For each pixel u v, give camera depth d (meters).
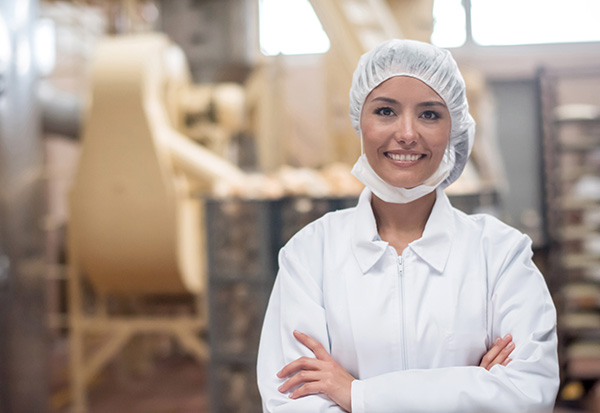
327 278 1.38
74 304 4.62
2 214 3.45
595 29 8.70
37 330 3.68
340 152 5.36
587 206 4.27
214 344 3.16
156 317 4.86
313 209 3.09
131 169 4.37
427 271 1.33
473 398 1.22
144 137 4.33
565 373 4.22
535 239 4.91
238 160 6.20
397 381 1.24
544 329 1.29
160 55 4.54
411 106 1.29
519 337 1.29
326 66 5.33
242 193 3.22
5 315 3.46
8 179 3.47
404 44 1.33
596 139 4.34
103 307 4.71
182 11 5.70
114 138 4.36
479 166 6.11
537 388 1.24
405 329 1.30
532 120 7.36
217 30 5.63
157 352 6.50
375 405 1.24
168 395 4.97
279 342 1.43
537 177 7.34
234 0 5.64
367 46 4.84
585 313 4.23
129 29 6.33
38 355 3.69
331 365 1.30
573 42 8.80
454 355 1.29
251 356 3.10
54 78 7.65
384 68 1.31
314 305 1.37
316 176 3.54
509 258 1.35
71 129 4.93
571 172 4.33
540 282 1.34
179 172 4.48
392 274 1.33
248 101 5.96
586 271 4.32
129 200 4.38
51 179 7.20
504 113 7.39
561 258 4.24
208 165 4.46
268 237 3.07
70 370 5.71
